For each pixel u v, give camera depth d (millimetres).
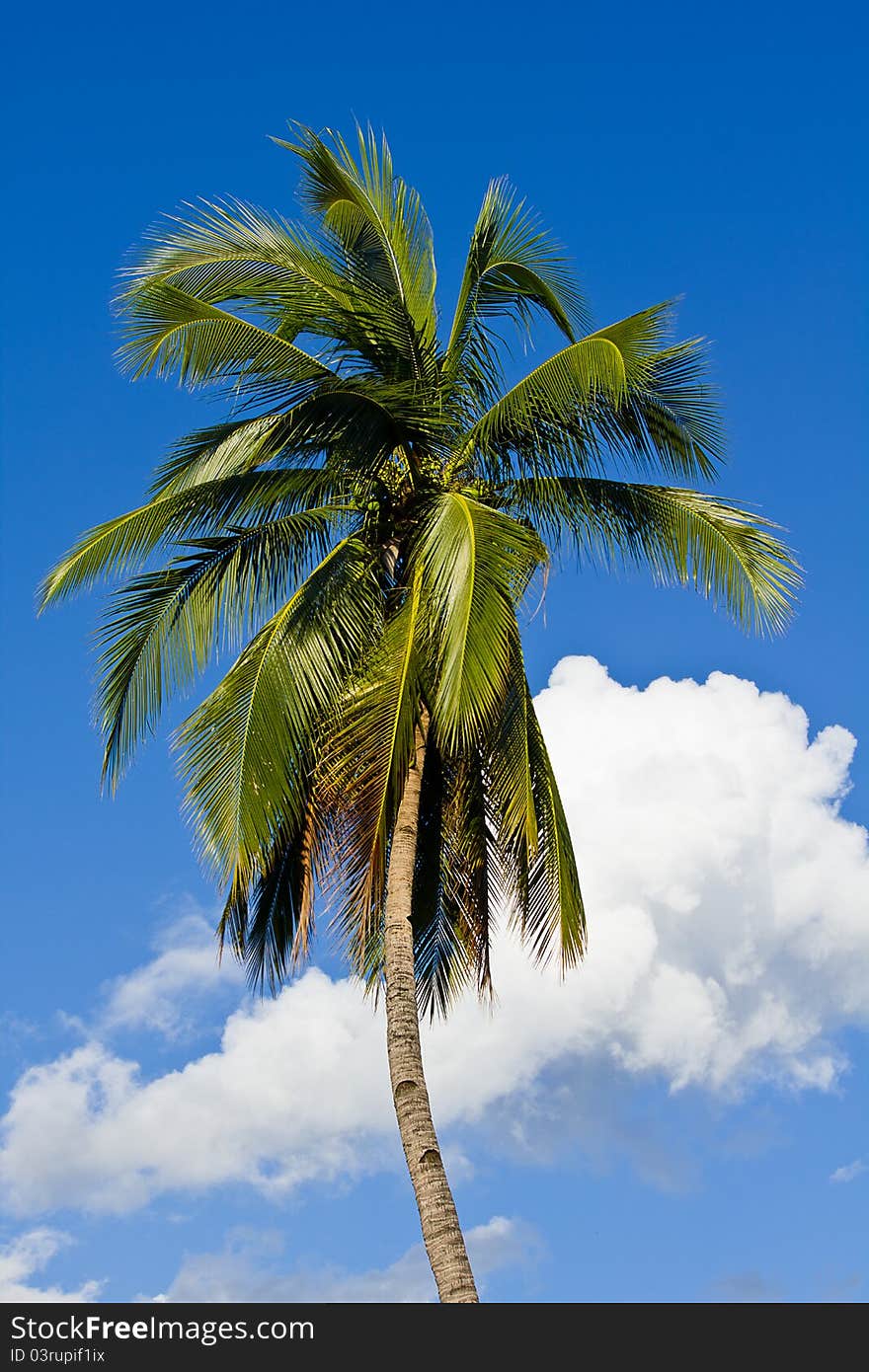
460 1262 11742
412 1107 12555
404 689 13703
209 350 14609
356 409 14664
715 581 15625
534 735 15664
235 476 14461
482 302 16641
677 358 15320
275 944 16375
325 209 16078
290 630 14078
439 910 16391
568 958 15117
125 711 14133
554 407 14969
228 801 13258
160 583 14406
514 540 13836
